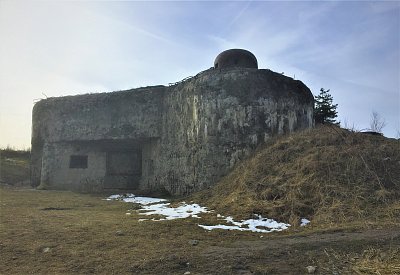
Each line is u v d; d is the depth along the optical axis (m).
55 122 22.89
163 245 7.46
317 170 11.51
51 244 7.52
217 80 16.47
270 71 16.91
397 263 5.95
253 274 5.77
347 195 10.41
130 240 7.89
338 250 6.64
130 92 21.09
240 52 18.83
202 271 5.94
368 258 6.21
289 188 11.24
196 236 8.34
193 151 16.80
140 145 21.62
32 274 5.87
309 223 9.59
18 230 8.83
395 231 7.84
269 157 13.43
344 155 12.07
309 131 14.74
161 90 20.27
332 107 28.97
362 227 8.40
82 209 12.97
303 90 17.88
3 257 6.73
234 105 16.05
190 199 13.88
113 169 21.98
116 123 21.11
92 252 6.99
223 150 15.81
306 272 5.77
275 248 6.98
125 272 5.94
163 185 18.98
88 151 22.44
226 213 10.93
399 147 12.91
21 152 42.81
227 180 14.27
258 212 10.52
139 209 12.87
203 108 16.53
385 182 10.94
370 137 13.86
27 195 17.52
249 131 15.81
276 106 16.48
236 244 7.54
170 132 18.92
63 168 22.61
